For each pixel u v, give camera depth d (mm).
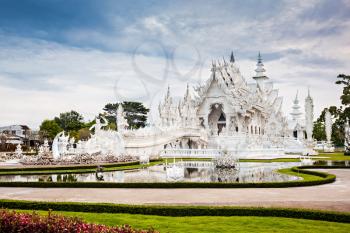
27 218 8867
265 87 90312
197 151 49938
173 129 53531
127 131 47219
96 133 47406
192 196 17266
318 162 40281
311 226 11430
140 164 36469
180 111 66875
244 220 12258
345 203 15172
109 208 13891
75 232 8328
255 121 77812
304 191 18906
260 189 19703
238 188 20109
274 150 54625
